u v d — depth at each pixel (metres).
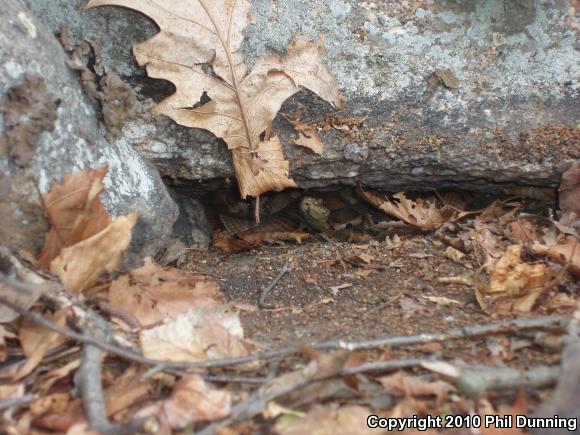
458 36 0.56
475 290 0.51
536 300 0.50
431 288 0.53
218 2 0.53
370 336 0.47
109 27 0.54
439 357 0.44
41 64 0.48
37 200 0.47
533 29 0.56
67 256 0.47
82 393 0.40
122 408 0.41
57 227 0.48
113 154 0.53
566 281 0.51
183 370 0.43
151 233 0.54
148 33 0.55
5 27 0.47
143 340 0.44
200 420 0.40
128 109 0.53
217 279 0.56
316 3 0.56
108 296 0.48
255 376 0.43
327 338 0.47
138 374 0.42
